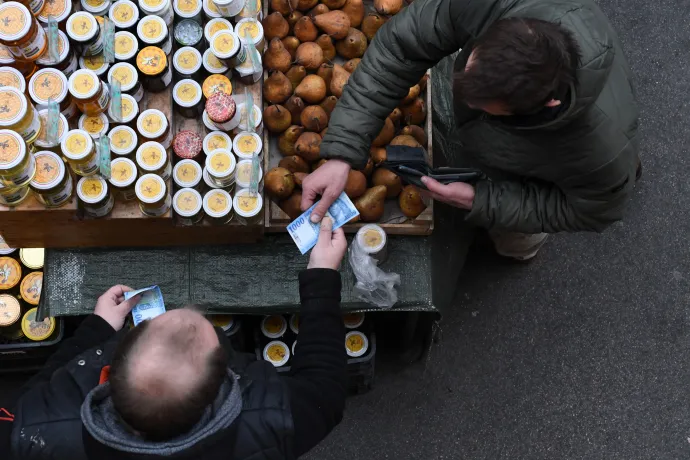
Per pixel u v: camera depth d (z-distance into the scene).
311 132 2.35
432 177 2.12
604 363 3.11
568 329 3.15
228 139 2.21
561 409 3.04
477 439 2.99
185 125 2.29
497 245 3.01
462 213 2.56
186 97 2.22
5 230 2.14
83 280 2.30
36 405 1.31
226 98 2.16
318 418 1.43
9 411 1.52
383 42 2.00
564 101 1.59
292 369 1.53
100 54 2.16
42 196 1.97
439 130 2.56
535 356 3.11
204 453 1.24
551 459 2.98
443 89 2.60
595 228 2.07
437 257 2.53
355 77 2.06
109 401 1.26
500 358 3.10
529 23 1.54
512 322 3.15
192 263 2.33
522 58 1.50
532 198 2.07
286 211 2.27
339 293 1.62
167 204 2.12
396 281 2.32
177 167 2.17
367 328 2.65
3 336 2.58
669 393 3.07
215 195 2.15
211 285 2.32
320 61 2.39
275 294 2.33
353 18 2.46
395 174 2.28
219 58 2.19
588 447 3.00
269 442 1.31
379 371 3.05
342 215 2.07
